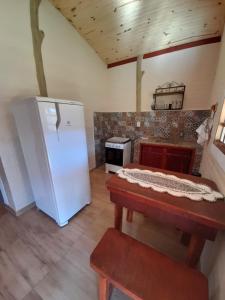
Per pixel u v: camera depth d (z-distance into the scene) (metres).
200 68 2.55
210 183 1.28
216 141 1.43
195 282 0.78
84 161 2.01
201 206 0.97
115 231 1.08
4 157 1.82
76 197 1.97
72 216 2.00
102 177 3.18
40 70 2.10
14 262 1.42
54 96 2.38
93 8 2.19
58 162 1.65
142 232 1.76
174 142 2.73
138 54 3.01
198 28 2.22
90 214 2.06
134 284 0.77
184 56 2.62
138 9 2.09
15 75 1.83
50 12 2.16
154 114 3.09
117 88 3.49
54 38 2.26
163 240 1.65
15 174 1.95
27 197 2.12
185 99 2.78
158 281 0.78
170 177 1.38
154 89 3.04
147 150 2.85
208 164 1.72
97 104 3.40
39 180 1.79
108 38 2.73
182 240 1.58
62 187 1.74
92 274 1.31
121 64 3.30
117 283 0.78
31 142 1.64
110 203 2.30
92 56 3.05
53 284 1.24
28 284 1.25
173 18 2.13
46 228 1.82
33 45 1.99
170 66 2.78
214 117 1.72
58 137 1.61
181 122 2.86
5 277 1.30
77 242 1.63
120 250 0.94
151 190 1.16
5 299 1.15
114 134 3.70
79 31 2.65
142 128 3.30
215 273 0.94
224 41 1.79
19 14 1.80
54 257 1.46
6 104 1.78
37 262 1.42
